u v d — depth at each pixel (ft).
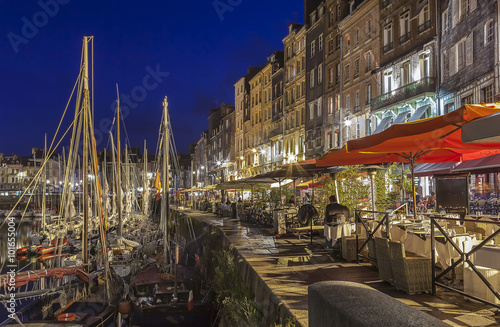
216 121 330.34
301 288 23.18
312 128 148.05
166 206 73.20
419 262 21.50
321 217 54.29
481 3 67.05
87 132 62.95
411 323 5.81
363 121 112.37
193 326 45.70
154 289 49.26
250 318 25.43
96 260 67.77
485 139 16.28
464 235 23.67
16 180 436.76
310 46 152.05
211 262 58.70
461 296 20.74
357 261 31.30
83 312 44.16
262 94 209.97
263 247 41.63
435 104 82.64
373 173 39.88
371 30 109.09
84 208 60.29
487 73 65.51
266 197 85.81
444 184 37.40
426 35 86.28
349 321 6.32
